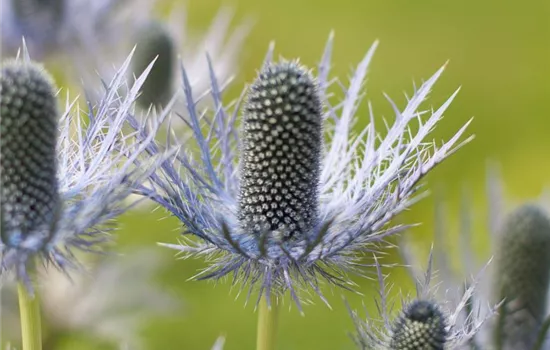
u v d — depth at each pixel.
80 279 0.56
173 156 0.42
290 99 0.43
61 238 0.39
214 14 1.08
